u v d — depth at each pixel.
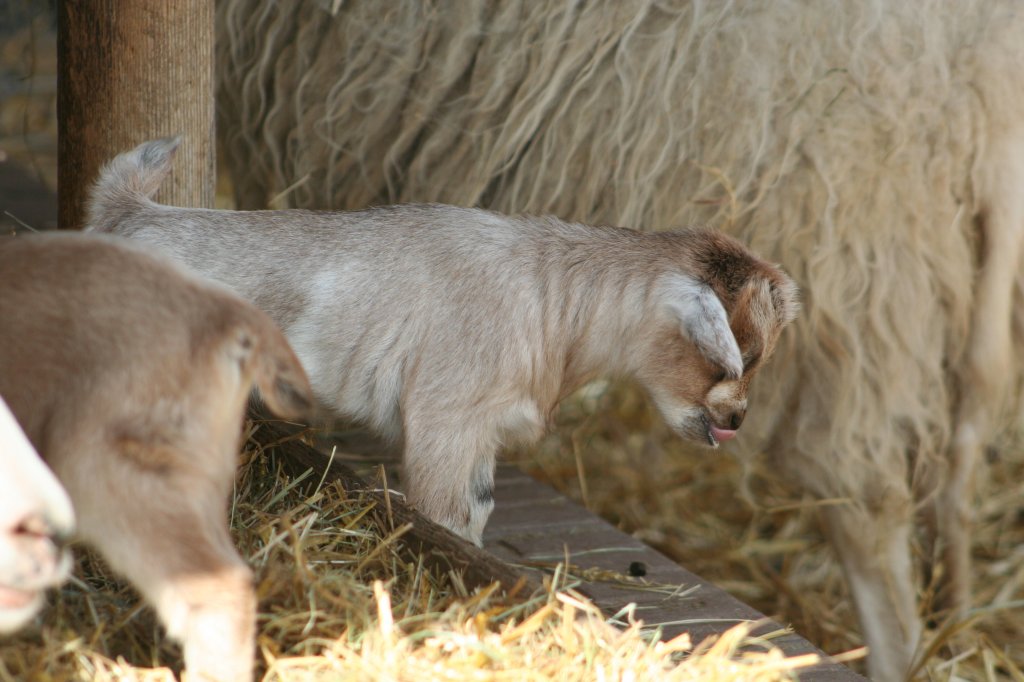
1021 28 5.19
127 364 3.02
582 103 5.64
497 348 4.46
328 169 6.28
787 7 5.30
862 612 5.68
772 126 5.36
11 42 10.97
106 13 5.05
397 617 3.76
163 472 2.96
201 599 2.89
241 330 3.18
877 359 5.49
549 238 4.68
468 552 4.02
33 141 10.79
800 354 5.54
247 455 4.64
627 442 7.85
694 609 4.83
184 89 5.19
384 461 6.00
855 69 5.25
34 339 3.03
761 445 5.79
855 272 5.39
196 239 4.42
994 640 6.21
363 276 4.45
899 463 5.64
